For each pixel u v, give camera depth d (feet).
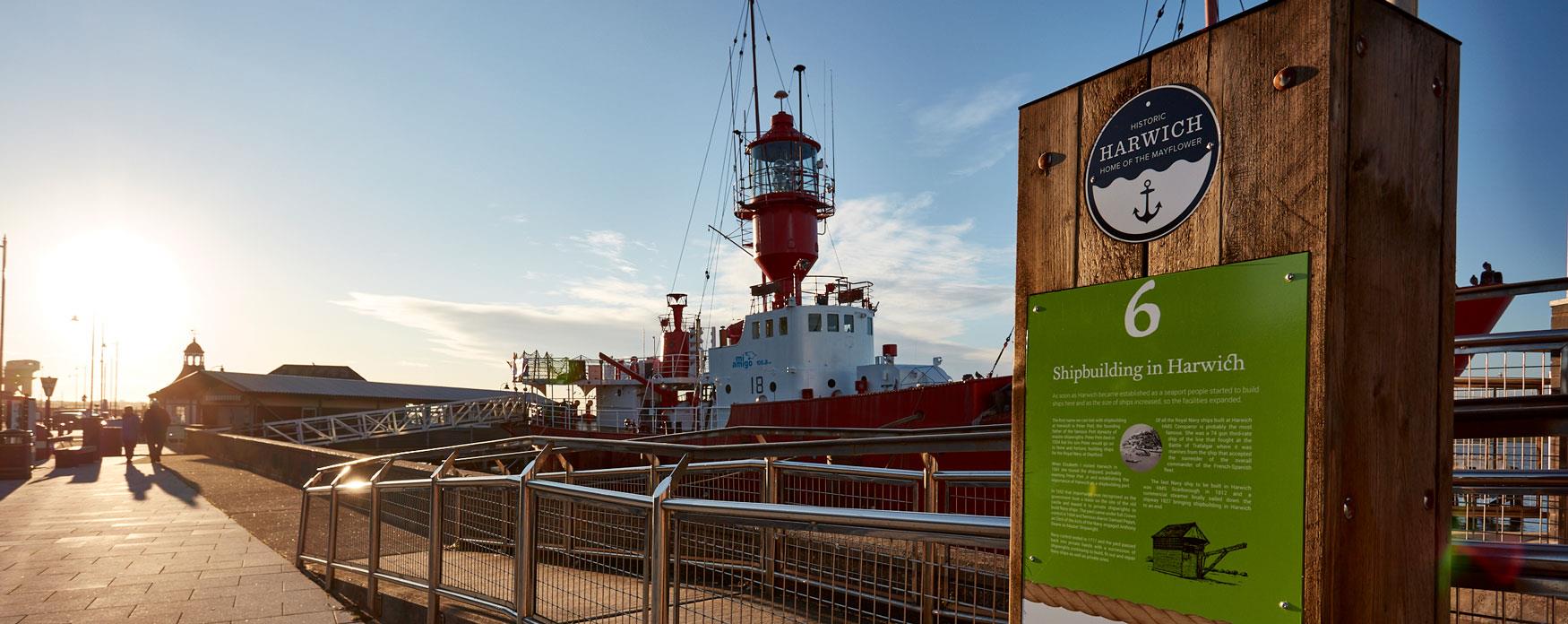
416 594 18.43
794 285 72.18
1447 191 5.85
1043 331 6.75
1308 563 4.94
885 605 10.16
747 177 82.48
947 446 15.75
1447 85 5.89
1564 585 5.43
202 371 129.70
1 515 36.09
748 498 21.72
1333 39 5.08
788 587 9.95
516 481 14.79
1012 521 6.88
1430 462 5.68
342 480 22.31
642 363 91.76
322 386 139.74
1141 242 6.07
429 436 110.52
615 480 21.27
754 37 84.48
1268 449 5.20
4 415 88.33
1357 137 5.19
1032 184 7.01
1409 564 5.48
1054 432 6.55
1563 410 8.81
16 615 18.85
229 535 30.07
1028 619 6.64
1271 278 5.26
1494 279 26.99
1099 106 6.48
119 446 88.02
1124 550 5.96
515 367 98.22
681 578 11.20
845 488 20.72
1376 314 5.27
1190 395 5.63
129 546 27.84
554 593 13.83
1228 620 5.31
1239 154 5.50
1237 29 5.60
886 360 69.62
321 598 20.67
